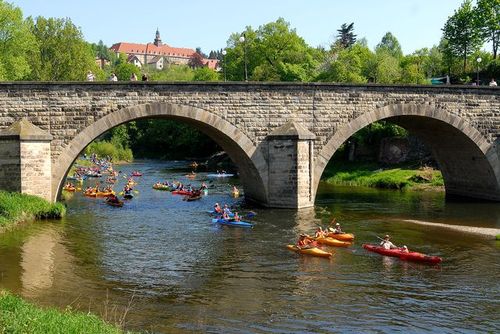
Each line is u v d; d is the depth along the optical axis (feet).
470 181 163.22
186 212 137.08
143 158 407.44
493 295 70.13
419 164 208.33
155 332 55.06
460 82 242.37
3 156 108.88
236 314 61.82
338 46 313.94
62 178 114.42
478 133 145.48
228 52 324.19
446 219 126.93
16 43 204.95
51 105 112.37
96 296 67.21
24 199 108.37
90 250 91.50
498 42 256.52
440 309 64.69
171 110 119.75
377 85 134.82
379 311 63.72
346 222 122.11
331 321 60.18
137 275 77.25
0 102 110.01
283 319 60.49
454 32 261.44
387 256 90.74
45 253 87.76
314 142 131.75
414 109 138.62
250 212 128.06
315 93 130.93
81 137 114.01
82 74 250.57
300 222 118.32
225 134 125.18
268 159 130.00
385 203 154.10
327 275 78.74
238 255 89.71
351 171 223.10
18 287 69.46
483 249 95.91
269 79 276.82
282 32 306.35
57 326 46.39
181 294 68.90
